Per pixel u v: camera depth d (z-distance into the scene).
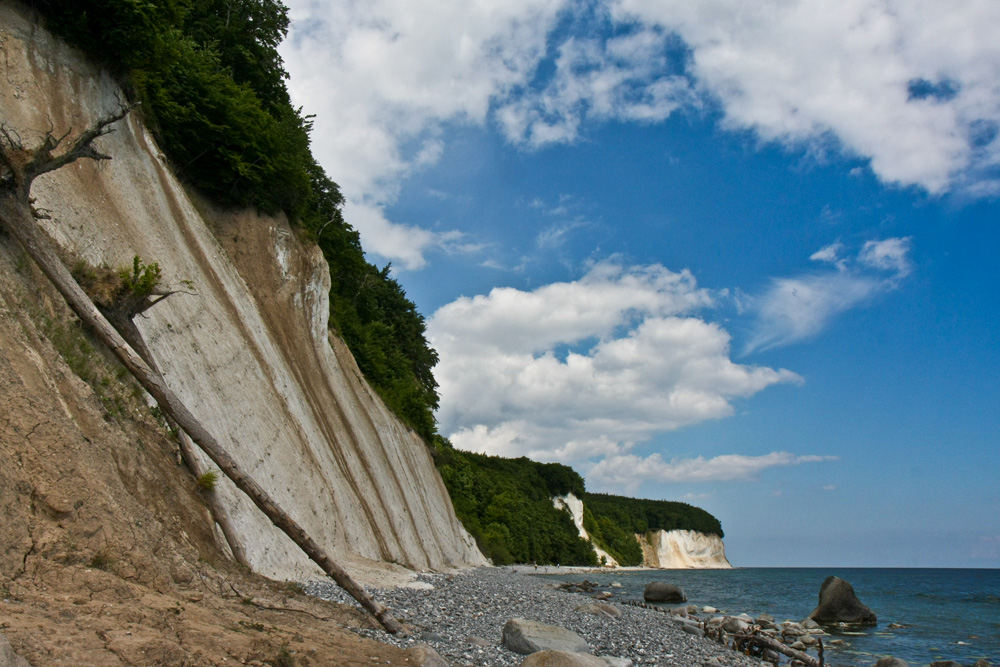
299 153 30.72
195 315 18.44
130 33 18.16
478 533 77.12
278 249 29.00
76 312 10.14
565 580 66.19
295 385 25.75
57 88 15.95
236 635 7.28
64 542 7.16
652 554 172.12
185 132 23.55
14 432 7.39
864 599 57.81
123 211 17.11
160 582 8.22
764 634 21.41
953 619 38.00
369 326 52.28
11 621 5.41
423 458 51.22
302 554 16.52
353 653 8.52
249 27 33.38
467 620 14.88
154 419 12.59
